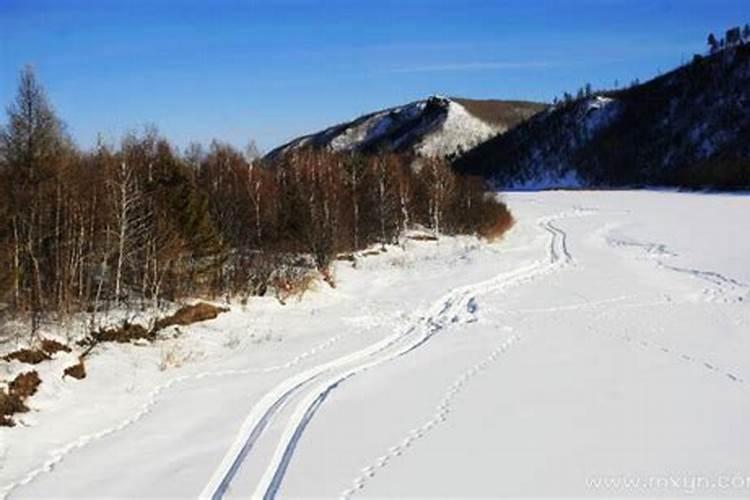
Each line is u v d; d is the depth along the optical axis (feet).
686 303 92.07
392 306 88.12
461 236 150.82
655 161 419.95
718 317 83.76
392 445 44.83
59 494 37.42
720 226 174.40
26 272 70.28
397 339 73.67
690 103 439.63
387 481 39.68
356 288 97.45
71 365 54.60
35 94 81.87
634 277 110.83
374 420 49.21
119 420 48.11
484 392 55.52
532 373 60.90
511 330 77.05
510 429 47.65
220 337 69.72
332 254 104.42
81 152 97.40
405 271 111.04
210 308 76.13
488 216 160.45
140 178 84.07
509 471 41.04
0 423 44.62
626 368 62.54
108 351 60.64
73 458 41.83
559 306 89.97
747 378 59.52
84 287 74.28
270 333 72.54
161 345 64.80
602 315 84.99
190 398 52.42
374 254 124.26
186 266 81.35
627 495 38.27
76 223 73.82
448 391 55.72
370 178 144.56
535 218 210.59
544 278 110.63
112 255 76.23
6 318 63.46
